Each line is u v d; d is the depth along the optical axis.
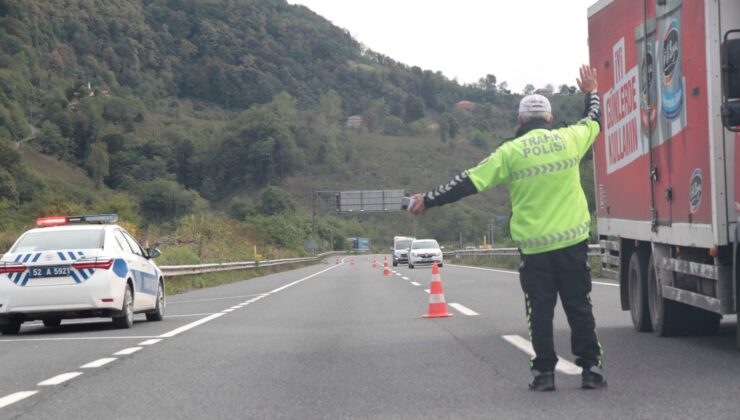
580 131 6.98
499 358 9.12
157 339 12.37
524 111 7.00
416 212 6.80
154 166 176.75
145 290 15.67
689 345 9.85
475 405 6.55
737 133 8.38
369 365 9.00
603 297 17.81
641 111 11.15
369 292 23.95
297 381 8.07
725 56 7.66
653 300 11.07
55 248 14.30
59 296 13.86
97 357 10.38
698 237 9.17
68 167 177.25
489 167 6.71
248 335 12.59
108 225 15.30
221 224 61.97
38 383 8.37
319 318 15.47
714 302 8.91
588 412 6.10
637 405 6.29
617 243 12.47
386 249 170.25
